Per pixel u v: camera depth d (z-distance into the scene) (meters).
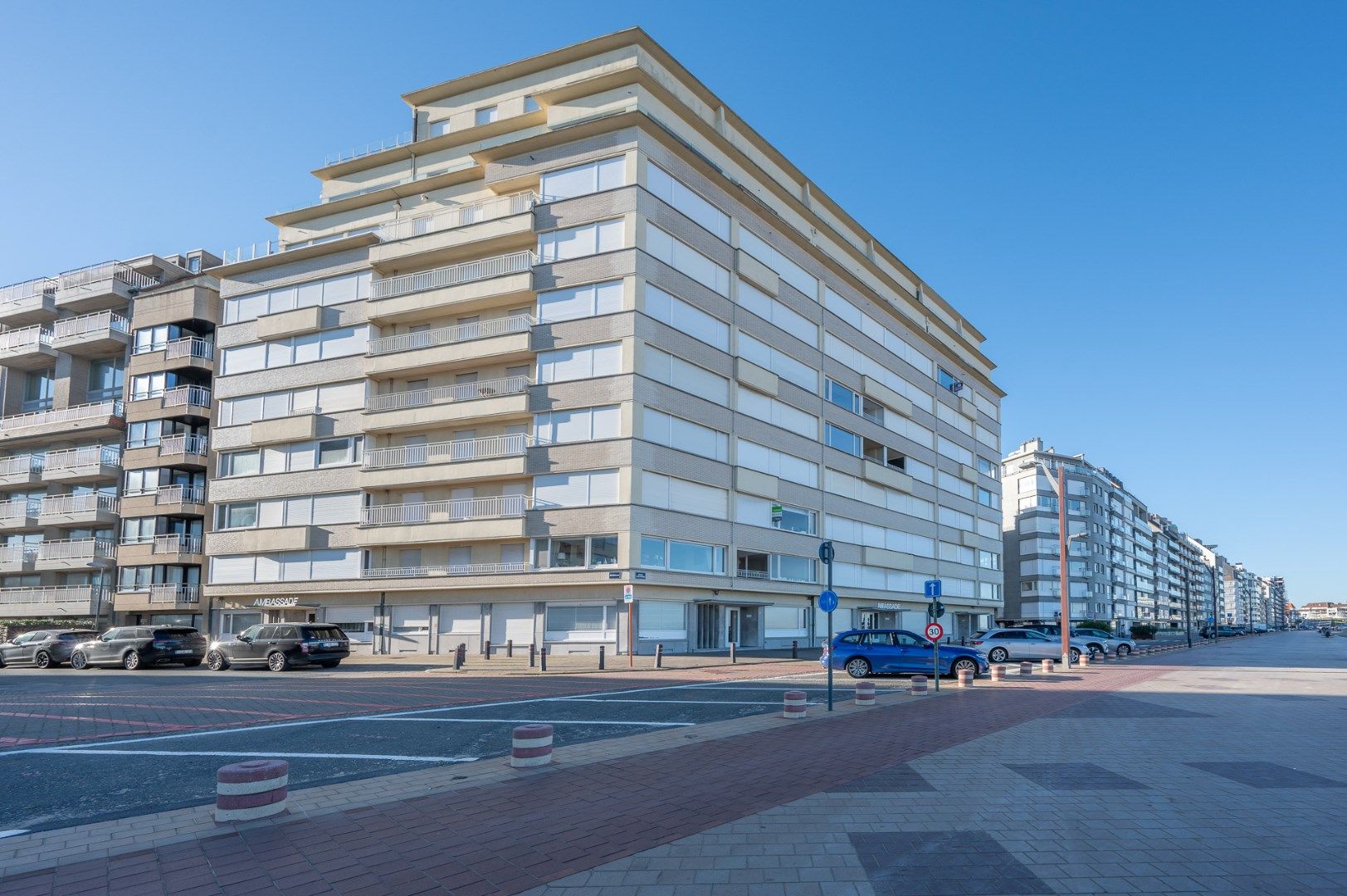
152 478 43.00
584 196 34.00
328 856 6.24
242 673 25.86
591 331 33.06
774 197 42.88
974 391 64.88
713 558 35.75
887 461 50.84
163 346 43.94
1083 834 6.81
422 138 41.38
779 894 5.42
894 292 54.44
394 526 35.06
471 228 35.94
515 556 34.09
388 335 38.25
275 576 38.44
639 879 5.70
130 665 27.95
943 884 5.61
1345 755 10.65
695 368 35.47
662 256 34.09
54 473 45.53
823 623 43.22
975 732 12.51
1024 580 98.94
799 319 43.06
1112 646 42.31
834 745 11.13
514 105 39.25
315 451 38.38
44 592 44.09
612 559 31.62
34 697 18.50
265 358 40.38
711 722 13.64
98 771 9.80
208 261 50.59
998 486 67.38
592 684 20.89
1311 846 6.50
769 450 39.84
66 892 5.55
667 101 35.69
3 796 8.56
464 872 5.88
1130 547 124.88
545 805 7.77
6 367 49.41
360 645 36.56
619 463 31.86
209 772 9.63
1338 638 122.56
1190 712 15.41
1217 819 7.30
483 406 34.44
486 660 30.14
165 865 6.07
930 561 54.59
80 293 47.28
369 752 10.86
